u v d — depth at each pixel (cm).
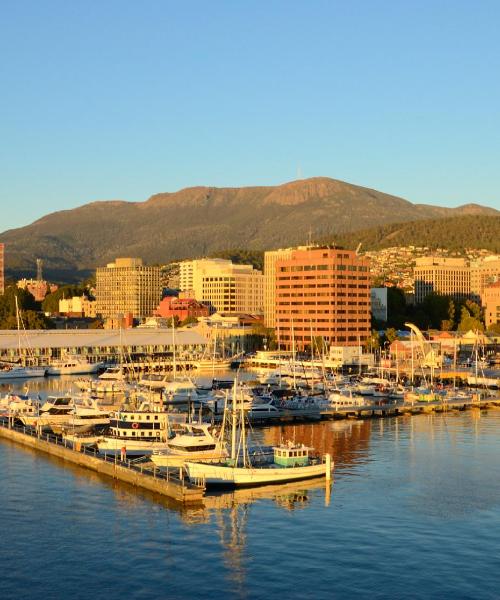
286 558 10850
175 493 13300
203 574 10369
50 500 13325
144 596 9775
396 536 11638
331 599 9650
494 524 12150
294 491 13912
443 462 16175
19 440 18000
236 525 12131
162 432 16262
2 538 11606
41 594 9850
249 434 19362
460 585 9981
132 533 11788
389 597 9675
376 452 17175
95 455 15638
